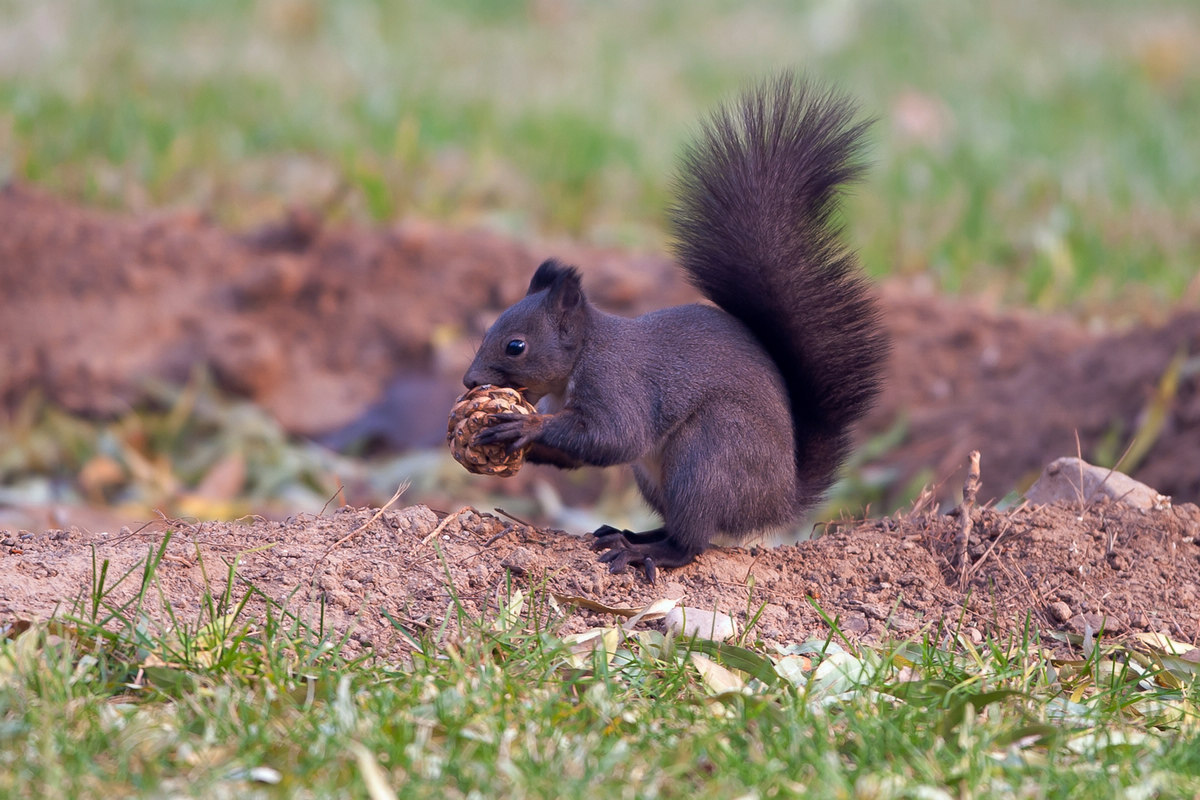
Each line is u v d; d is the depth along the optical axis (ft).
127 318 45.98
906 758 16.57
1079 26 99.35
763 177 23.72
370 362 46.52
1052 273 52.19
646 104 70.59
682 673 18.75
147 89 63.00
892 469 40.63
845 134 24.02
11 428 43.11
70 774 14.83
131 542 21.62
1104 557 23.39
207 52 71.51
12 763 15.08
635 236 54.85
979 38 92.48
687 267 24.20
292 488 41.60
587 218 56.49
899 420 42.50
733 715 17.56
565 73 76.38
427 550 21.93
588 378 22.03
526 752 15.71
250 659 18.11
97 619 18.99
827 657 19.72
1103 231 56.08
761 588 22.45
